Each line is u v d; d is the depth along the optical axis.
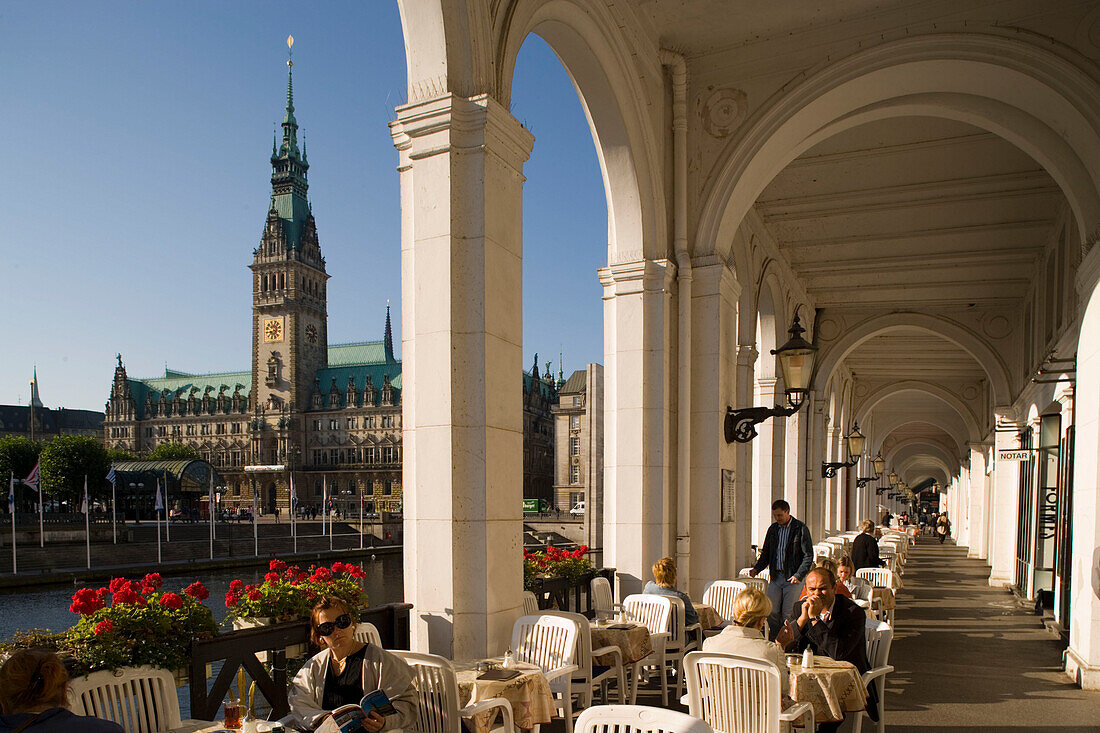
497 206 4.74
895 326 17.62
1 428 124.12
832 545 13.66
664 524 7.57
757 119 7.94
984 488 23.80
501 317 4.76
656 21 7.65
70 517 50.19
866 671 5.04
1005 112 7.48
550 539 58.38
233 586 4.95
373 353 114.00
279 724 3.28
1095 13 6.70
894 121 9.08
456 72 4.71
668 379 7.73
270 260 106.38
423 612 4.63
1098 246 6.72
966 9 7.14
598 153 7.45
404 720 3.48
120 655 3.68
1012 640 9.74
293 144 110.44
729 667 4.04
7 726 2.55
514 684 4.03
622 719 2.97
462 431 4.60
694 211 8.19
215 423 114.19
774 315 13.77
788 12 7.48
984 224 12.03
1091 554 7.21
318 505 104.00
